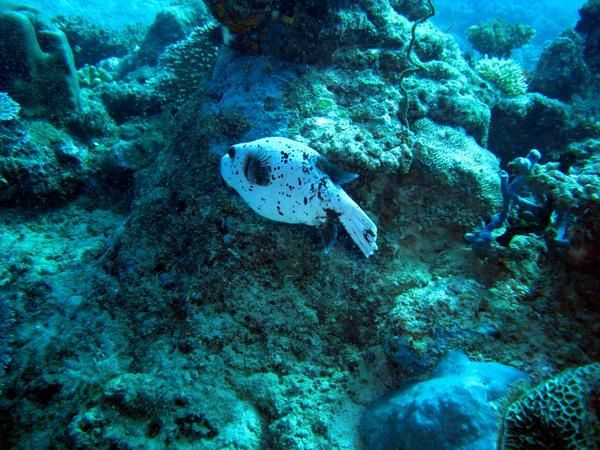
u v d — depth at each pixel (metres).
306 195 0.58
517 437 0.44
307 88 0.73
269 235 0.64
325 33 0.75
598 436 0.40
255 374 0.59
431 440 0.47
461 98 0.76
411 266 0.66
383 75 0.77
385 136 0.68
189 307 0.63
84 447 0.53
